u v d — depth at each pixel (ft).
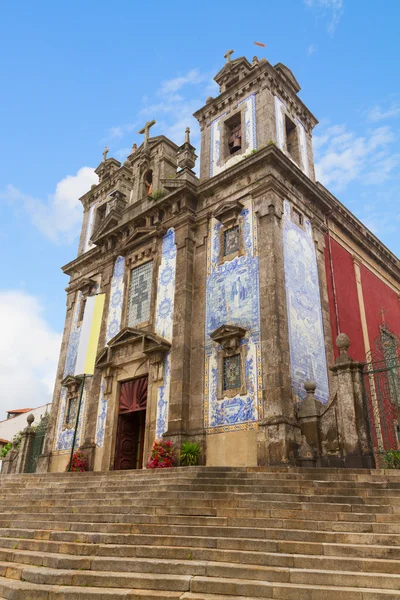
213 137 67.67
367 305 71.10
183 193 63.05
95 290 76.95
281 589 17.08
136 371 60.54
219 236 58.80
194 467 37.70
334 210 67.92
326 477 30.27
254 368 48.47
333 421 41.65
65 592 18.51
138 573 20.06
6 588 19.74
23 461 74.33
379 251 80.33
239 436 47.03
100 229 76.54
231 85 69.92
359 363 39.88
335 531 22.11
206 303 56.49
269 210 54.03
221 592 17.80
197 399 52.29
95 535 24.91
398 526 21.33
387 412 52.85
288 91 67.36
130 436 61.98
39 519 31.91
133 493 32.58
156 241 65.62
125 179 86.28
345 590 16.40
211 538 22.18
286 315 50.37
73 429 67.72
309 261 58.65
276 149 55.88
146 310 63.10
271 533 22.25
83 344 64.03
